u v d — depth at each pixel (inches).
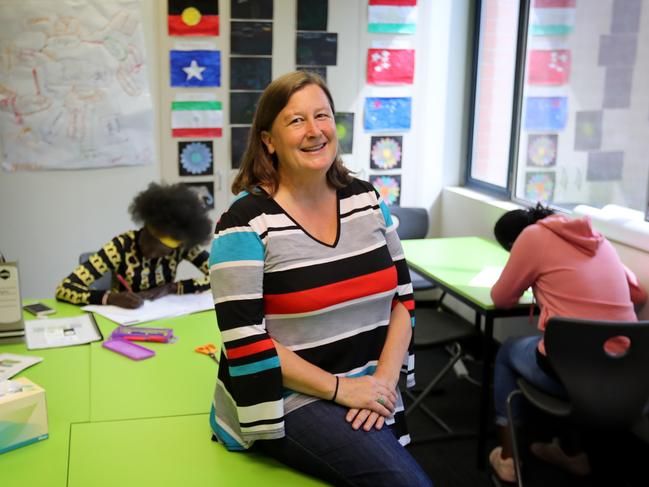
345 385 58.2
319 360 58.7
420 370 146.1
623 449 110.7
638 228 106.1
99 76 153.3
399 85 172.4
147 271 100.6
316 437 56.4
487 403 106.3
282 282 57.3
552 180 147.4
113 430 63.1
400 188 178.9
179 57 157.6
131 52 154.2
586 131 136.7
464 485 104.3
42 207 156.6
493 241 145.6
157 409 67.4
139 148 159.6
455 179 180.5
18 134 151.4
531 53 149.9
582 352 81.7
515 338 106.8
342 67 167.9
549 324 81.2
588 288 90.0
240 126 164.7
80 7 149.1
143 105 157.6
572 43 138.2
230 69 161.3
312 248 58.2
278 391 56.1
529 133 152.6
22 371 74.8
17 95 149.4
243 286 56.1
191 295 100.9
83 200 158.9
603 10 129.5
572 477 105.9
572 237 91.4
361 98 171.0
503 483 103.9
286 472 57.9
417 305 171.8
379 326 62.4
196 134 162.7
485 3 168.1
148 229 97.0
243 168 61.2
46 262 159.5
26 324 88.7
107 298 95.1
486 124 170.9
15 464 57.1
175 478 56.2
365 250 60.6
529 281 95.2
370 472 55.2
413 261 127.7
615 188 131.3
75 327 87.8
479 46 171.0
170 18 155.3
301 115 57.4
